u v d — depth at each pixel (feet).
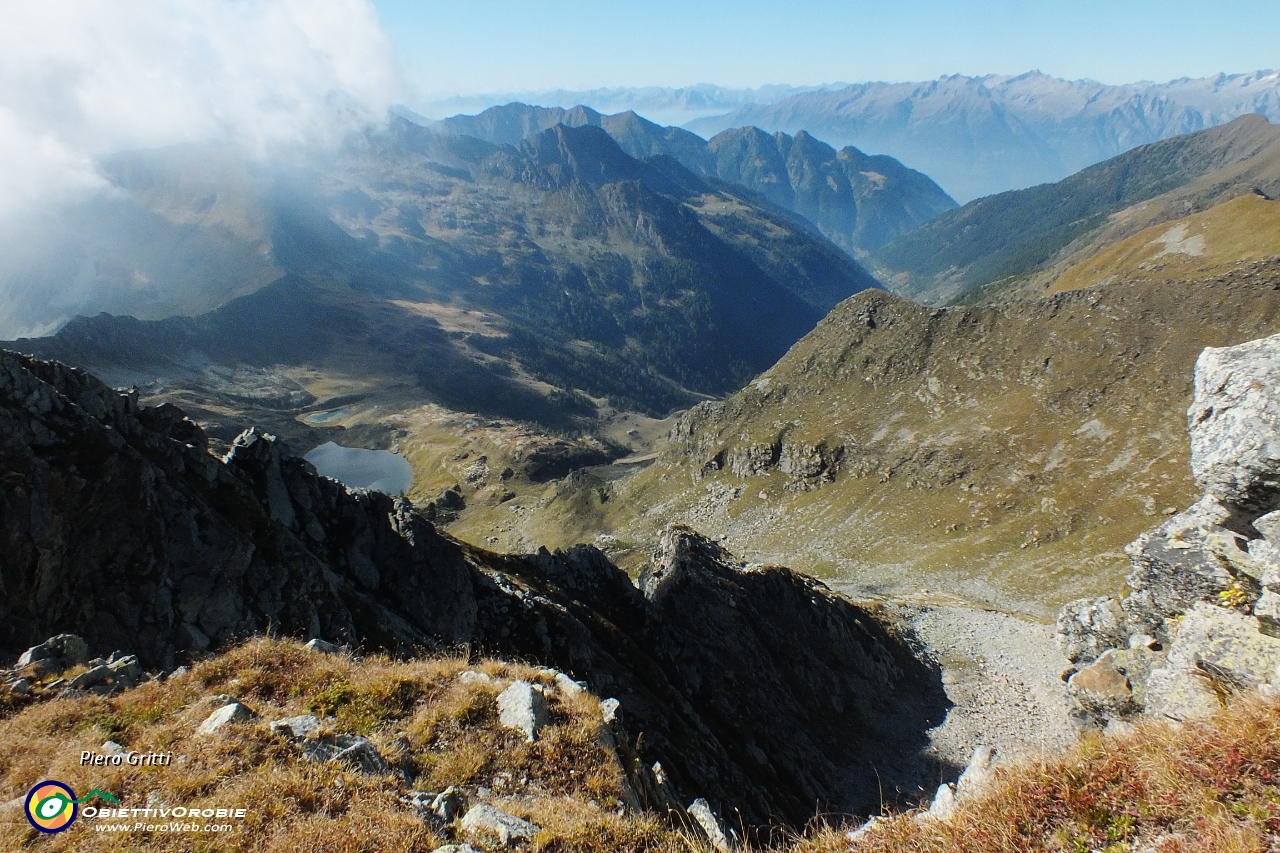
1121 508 389.19
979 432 508.53
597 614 179.22
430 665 65.57
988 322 589.32
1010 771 36.06
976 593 371.76
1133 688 70.54
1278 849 25.85
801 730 188.85
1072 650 100.42
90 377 131.34
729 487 643.04
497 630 143.84
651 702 141.38
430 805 43.42
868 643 255.50
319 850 35.63
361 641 121.19
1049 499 421.59
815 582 300.61
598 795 49.80
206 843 35.35
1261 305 432.25
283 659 60.90
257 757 43.47
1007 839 31.58
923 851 33.42
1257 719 31.60
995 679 257.96
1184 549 68.74
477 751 51.44
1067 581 353.92
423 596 141.28
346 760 44.75
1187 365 442.09
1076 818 31.42
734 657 200.54
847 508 529.04
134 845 34.83
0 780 40.78
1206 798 29.17
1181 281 483.51
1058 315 541.34
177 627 109.09
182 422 153.17
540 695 60.39
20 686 53.06
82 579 106.11
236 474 140.87
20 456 107.65
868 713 220.64
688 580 221.66
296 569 126.00
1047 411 486.79
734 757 154.61
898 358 629.10
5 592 99.30
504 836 40.47
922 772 194.70
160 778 40.52
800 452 603.26
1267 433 59.21
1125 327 490.08
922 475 509.35
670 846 43.75
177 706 51.29
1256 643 49.34
